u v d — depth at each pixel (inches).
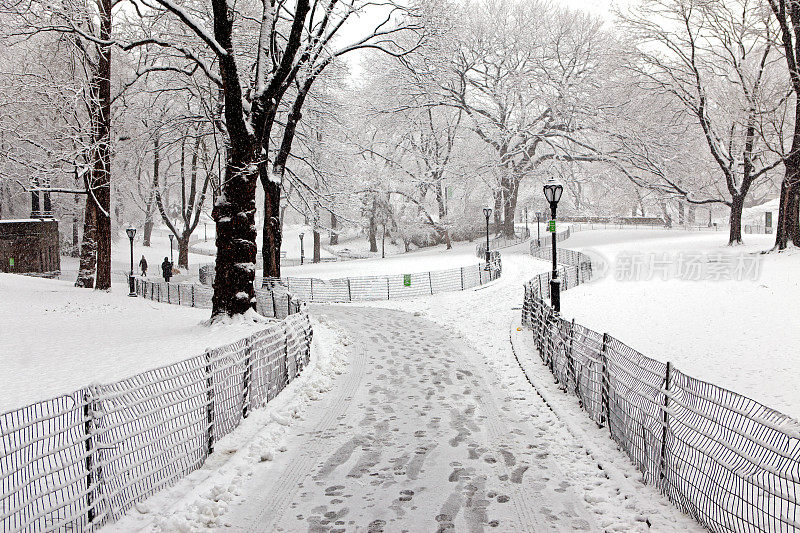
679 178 1764.3
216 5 673.0
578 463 306.7
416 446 343.6
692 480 232.5
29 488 186.9
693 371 495.5
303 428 378.9
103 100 1065.5
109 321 813.2
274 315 854.5
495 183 2394.2
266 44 753.6
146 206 2237.9
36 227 1611.7
